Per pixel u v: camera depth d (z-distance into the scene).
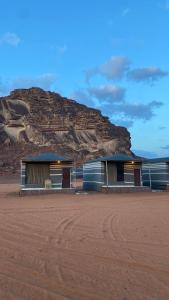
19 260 10.96
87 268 10.06
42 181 43.62
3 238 14.41
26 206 27.56
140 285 8.62
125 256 11.39
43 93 183.12
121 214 22.33
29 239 14.18
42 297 7.86
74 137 165.62
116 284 8.70
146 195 39.00
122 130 182.88
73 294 8.05
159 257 11.26
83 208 26.00
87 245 13.04
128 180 45.28
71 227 17.16
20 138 161.50
